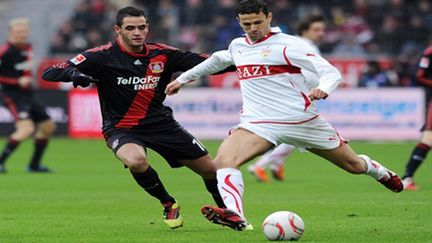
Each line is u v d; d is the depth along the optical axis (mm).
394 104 98125
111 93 36156
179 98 101438
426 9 122938
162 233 35438
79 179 62438
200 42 120312
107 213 43375
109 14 126375
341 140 36094
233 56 35469
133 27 35281
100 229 37031
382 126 98250
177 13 124750
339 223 38531
